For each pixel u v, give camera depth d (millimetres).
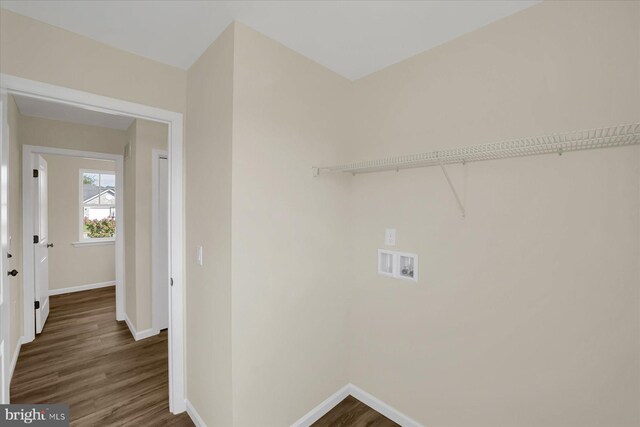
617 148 1174
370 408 2039
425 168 1743
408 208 1827
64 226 4598
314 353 1919
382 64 1911
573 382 1284
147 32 1566
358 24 1508
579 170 1256
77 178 4723
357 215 2127
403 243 1854
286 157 1716
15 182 2666
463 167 1586
